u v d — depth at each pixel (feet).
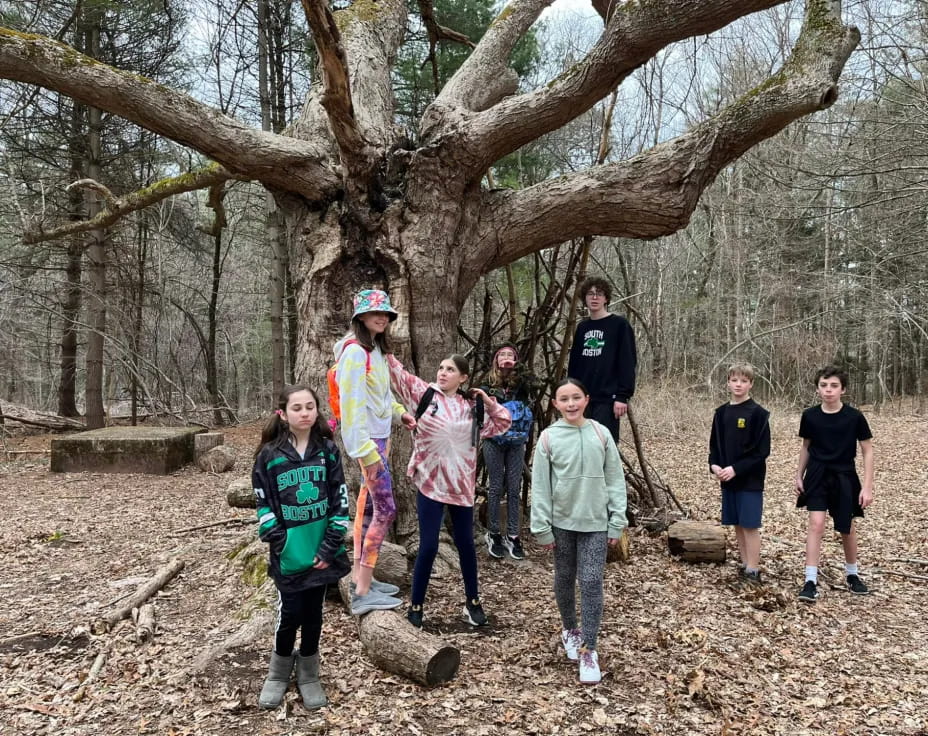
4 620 12.11
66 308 51.11
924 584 14.75
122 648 10.77
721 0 11.03
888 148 32.63
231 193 62.54
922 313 53.78
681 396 42.96
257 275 87.51
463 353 19.48
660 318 53.42
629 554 15.88
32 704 9.10
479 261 15.12
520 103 13.35
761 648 11.16
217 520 20.16
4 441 35.24
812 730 8.77
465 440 11.38
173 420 49.65
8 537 18.22
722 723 8.89
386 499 10.75
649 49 12.01
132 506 22.44
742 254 57.88
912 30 29.96
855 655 11.12
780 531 19.57
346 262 14.62
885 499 23.80
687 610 12.78
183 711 8.89
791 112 11.82
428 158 13.94
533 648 10.85
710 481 27.32
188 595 13.34
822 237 54.80
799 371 57.67
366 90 16.34
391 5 18.90
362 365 10.50
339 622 11.43
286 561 8.79
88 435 30.32
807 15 12.21
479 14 38.11
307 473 8.89
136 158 44.60
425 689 9.45
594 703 9.31
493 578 14.11
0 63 12.44
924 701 9.62
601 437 10.31
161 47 40.09
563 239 15.07
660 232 13.98
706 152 12.80
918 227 38.52
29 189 40.19
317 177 14.33
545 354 18.58
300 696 9.14
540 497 10.27
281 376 40.75
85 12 36.37
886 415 54.34
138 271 53.31
